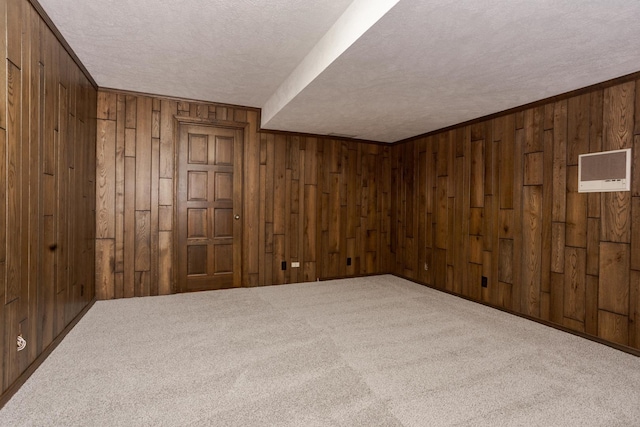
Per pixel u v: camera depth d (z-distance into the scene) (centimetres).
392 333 284
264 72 323
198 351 244
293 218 463
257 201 441
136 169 379
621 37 200
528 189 329
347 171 499
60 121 255
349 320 315
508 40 206
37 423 162
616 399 189
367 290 430
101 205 366
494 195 364
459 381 206
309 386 198
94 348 246
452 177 418
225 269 427
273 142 449
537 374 216
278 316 323
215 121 414
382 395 189
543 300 314
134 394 188
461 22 186
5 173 180
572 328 290
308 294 406
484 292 373
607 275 267
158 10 221
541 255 316
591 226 278
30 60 206
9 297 184
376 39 206
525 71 252
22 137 198
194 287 411
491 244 366
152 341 260
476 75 261
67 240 272
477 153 385
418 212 475
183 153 404
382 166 525
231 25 239
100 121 364
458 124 406
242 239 435
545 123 314
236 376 209
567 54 223
